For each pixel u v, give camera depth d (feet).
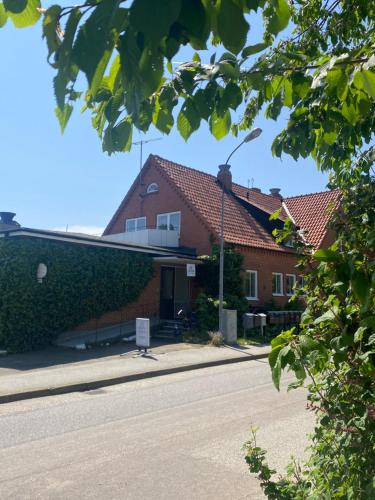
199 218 76.79
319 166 12.44
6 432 22.77
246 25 3.77
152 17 3.33
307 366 6.75
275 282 82.64
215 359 46.57
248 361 48.65
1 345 49.65
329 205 9.50
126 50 3.84
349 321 6.98
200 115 6.24
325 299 7.84
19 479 16.66
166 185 83.20
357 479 7.73
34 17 4.03
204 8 3.71
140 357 46.88
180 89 6.13
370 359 6.81
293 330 7.71
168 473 17.04
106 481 16.38
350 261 6.38
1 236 51.52
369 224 8.28
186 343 57.57
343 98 6.90
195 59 6.30
